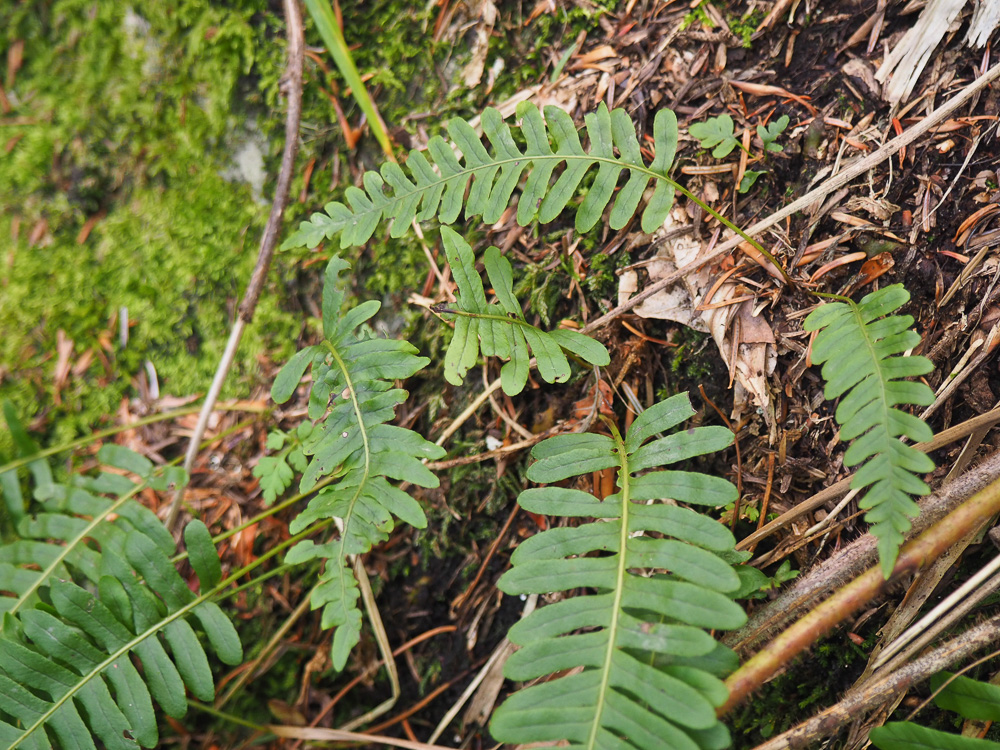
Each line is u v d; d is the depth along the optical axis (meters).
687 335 1.75
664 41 1.87
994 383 1.48
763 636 1.35
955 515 1.27
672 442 1.36
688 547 1.23
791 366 1.62
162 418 2.03
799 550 1.57
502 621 1.91
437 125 2.08
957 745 1.19
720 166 1.76
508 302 1.52
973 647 1.24
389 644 1.96
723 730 1.12
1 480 1.81
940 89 1.61
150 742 1.45
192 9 2.22
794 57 1.76
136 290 2.27
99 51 2.30
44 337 2.29
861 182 1.63
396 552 2.00
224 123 2.26
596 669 1.17
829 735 1.49
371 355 1.54
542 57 2.01
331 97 2.17
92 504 1.77
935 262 1.56
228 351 1.90
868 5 1.70
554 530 1.31
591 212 1.52
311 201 2.17
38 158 2.34
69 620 1.49
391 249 2.07
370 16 2.14
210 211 2.24
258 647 2.04
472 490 1.94
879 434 1.22
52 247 2.32
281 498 2.07
